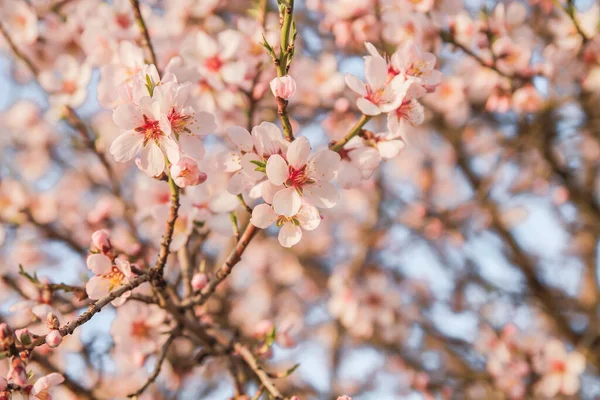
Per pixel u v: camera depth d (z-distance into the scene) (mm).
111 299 2736
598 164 7340
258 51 4547
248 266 8289
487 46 4969
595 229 7230
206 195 3555
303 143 2541
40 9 5328
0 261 5418
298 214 2588
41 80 4613
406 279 8109
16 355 2479
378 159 2846
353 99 5801
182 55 4223
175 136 2686
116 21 4516
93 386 4824
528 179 8008
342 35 5414
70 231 5672
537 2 5930
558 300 7340
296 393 6469
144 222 4145
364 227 8266
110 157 6125
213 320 4301
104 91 3463
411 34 4699
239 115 4930
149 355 3910
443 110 6621
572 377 6125
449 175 9000
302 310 8281
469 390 6809
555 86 5254
